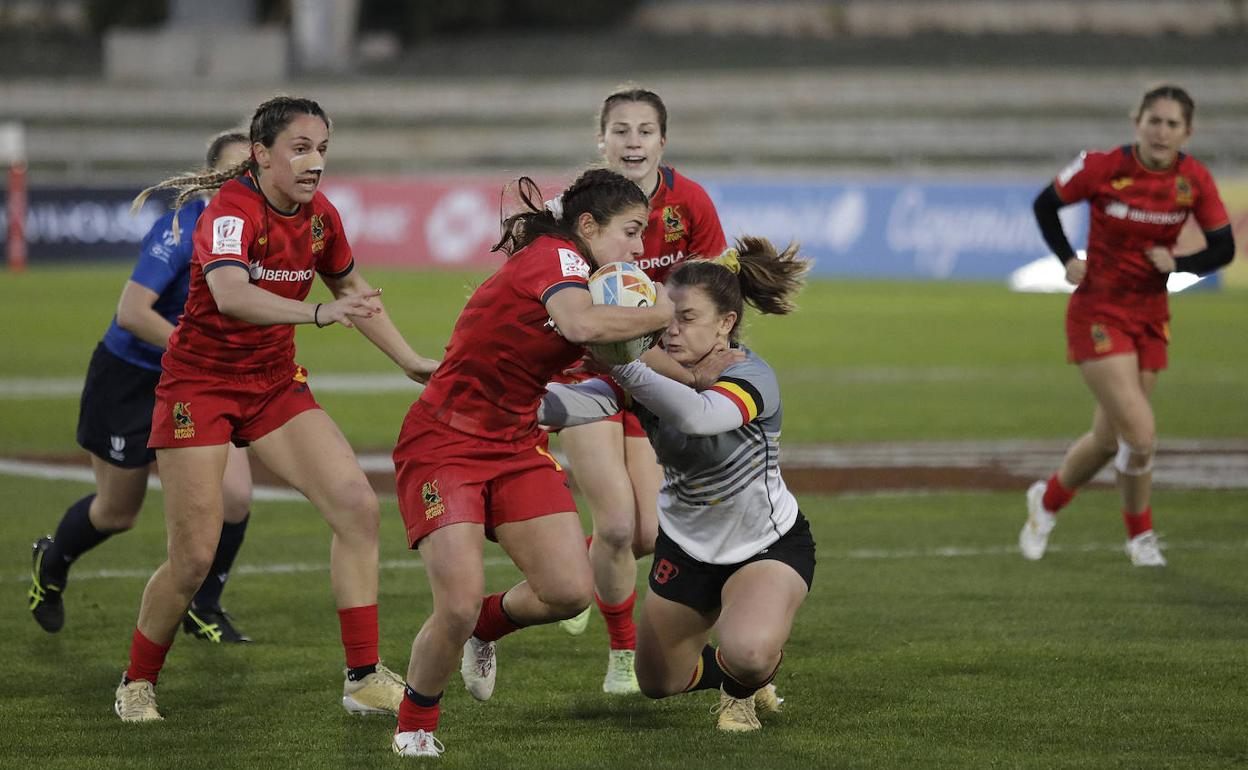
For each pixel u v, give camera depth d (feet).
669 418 55.06
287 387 62.69
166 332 70.33
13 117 463.42
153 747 57.31
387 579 88.12
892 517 107.76
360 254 364.38
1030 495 94.43
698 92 474.49
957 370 200.23
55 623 75.00
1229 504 112.06
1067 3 535.19
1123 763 55.21
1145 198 91.35
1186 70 487.61
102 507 74.33
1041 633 75.36
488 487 56.44
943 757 55.98
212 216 58.59
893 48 520.42
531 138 448.24
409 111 475.72
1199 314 275.39
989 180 337.93
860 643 73.77
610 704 64.39
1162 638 74.18
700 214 73.72
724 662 56.49
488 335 54.60
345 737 58.75
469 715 62.44
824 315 272.51
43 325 235.61
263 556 93.97
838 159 435.12
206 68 496.64
